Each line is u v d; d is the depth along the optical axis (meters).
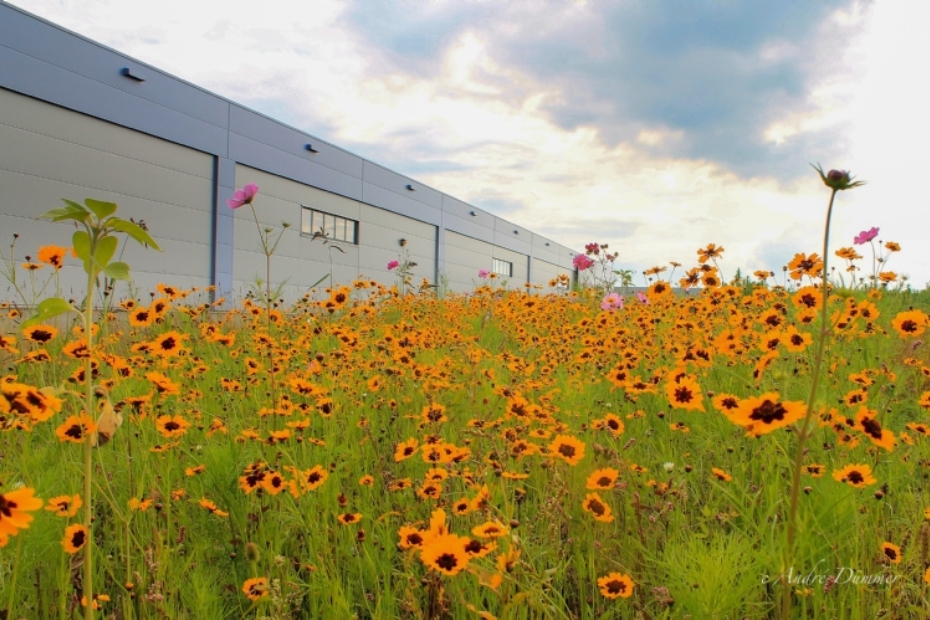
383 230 25.05
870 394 2.97
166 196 15.63
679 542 1.75
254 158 18.38
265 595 1.42
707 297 4.66
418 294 8.68
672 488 1.95
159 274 15.35
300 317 5.50
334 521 1.93
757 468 2.32
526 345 4.46
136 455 2.19
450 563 1.22
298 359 4.19
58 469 2.01
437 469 1.90
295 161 20.03
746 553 1.58
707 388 3.23
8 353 3.06
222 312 6.42
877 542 1.74
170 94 15.65
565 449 1.75
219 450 2.28
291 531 1.96
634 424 2.83
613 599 1.62
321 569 1.60
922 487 2.22
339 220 22.64
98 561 1.69
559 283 8.01
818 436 2.42
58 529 1.71
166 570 1.62
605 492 1.93
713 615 1.41
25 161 12.47
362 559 1.82
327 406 2.65
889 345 3.98
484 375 3.24
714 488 2.17
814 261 3.16
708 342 3.82
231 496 2.12
